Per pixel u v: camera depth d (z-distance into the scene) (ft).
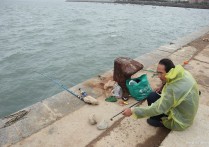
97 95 16.17
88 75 35.81
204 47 30.01
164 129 12.44
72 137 11.93
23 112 14.15
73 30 85.87
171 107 10.76
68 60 43.73
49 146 11.30
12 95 29.37
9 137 11.93
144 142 11.55
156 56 25.17
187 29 90.58
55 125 12.87
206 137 11.06
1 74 36.63
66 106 14.76
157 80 18.60
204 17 169.68
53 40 65.10
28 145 11.37
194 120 12.32
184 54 26.32
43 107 14.64
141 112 10.55
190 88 9.99
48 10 263.90
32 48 54.95
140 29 88.38
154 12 218.79
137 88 15.01
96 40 63.77
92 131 12.39
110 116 13.71
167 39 66.64
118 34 74.59
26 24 112.47
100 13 196.44
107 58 44.93
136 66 15.66
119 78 15.75
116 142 11.55
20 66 40.68
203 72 20.94
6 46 57.98
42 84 32.55
